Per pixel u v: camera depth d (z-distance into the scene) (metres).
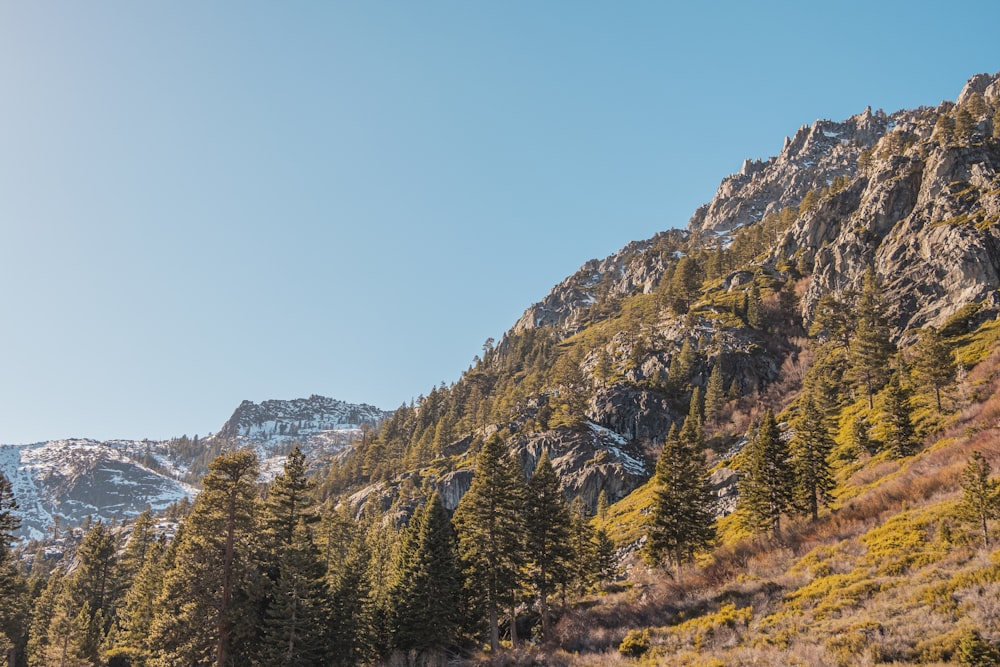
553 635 43.44
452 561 49.91
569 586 58.62
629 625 38.91
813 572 34.91
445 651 48.16
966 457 44.25
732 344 135.62
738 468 82.38
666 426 122.50
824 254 139.38
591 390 142.25
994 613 21.98
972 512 30.11
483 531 49.03
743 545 50.16
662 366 137.38
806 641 26.14
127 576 88.38
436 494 52.09
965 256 99.75
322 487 170.12
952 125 137.75
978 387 64.31
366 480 167.75
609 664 32.69
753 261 179.12
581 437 120.38
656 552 52.50
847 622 26.23
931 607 24.72
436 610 46.59
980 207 108.38
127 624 63.16
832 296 128.75
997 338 79.00
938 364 67.12
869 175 157.38
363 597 49.66
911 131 167.25
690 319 145.75
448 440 155.25
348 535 75.75
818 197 180.62
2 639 65.19
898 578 29.12
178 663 37.44
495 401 167.88
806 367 118.94
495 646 46.28
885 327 102.19
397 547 68.31
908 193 130.62
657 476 53.84
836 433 80.50
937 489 40.84
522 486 51.41
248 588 39.53
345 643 45.50
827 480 51.31
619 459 112.44
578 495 107.19
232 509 40.03
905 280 110.88
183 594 38.09
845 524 43.00
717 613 34.41
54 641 63.06
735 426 108.00
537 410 142.50
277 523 45.88
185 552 38.72
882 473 55.94
